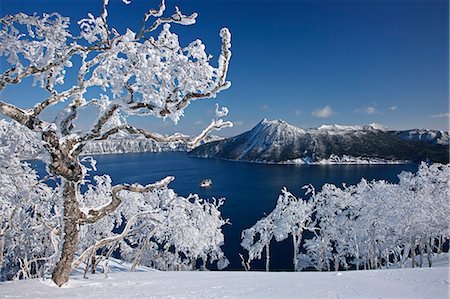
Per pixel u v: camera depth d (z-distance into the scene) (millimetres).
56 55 10336
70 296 7996
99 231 23031
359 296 7484
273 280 10078
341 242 40031
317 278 10164
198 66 9266
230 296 7801
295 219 39906
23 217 19531
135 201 24234
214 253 39125
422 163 34500
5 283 9961
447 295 7273
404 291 7801
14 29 9547
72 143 9883
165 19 9375
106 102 11500
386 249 36750
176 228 26312
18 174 13945
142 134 10430
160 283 9992
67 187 10195
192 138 10797
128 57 9773
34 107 9836
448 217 31125
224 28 9195
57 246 12852
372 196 36562
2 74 9125
